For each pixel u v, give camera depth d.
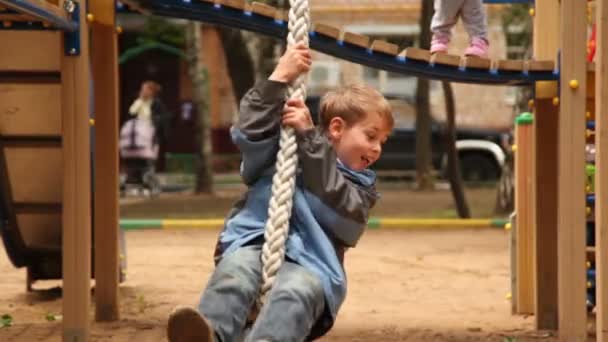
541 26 13.67
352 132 8.01
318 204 7.82
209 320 7.37
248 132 7.91
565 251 12.43
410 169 47.19
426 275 19.23
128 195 39.34
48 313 14.99
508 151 32.22
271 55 40.66
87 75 11.94
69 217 11.96
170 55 58.03
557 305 13.71
